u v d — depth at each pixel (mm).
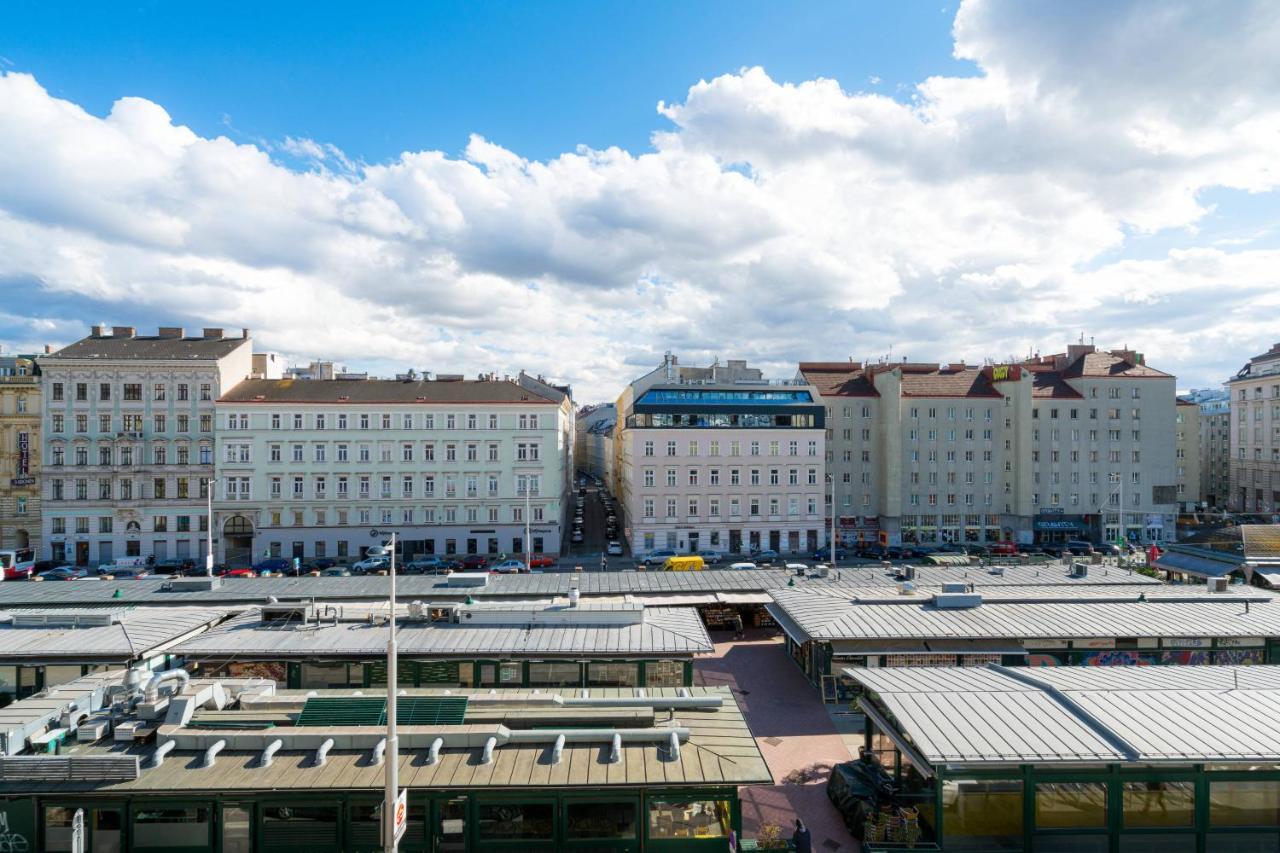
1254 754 16172
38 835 15117
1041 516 80375
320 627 27922
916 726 17328
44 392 67812
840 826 19469
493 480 70625
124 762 14984
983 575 41688
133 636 26500
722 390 74625
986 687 19719
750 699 29000
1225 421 116500
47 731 16891
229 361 70812
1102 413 81562
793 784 21875
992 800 16859
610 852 15516
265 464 68125
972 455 80938
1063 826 16625
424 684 26125
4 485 69250
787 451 73625
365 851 15102
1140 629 29188
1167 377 82250
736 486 72938
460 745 16391
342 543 68875
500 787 15070
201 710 17797
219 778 15148
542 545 71188
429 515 70062
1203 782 16625
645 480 72000
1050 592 35000
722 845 15555
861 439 80750
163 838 15180
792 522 73688
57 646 25469
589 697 19094
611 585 39031
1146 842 16547
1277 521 86250
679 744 16672
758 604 38500
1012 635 28797
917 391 81250
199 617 29359
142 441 68438
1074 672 21344
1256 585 43250
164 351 71000
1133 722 17438
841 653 28375
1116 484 81500
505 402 70625
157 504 68188
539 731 16578
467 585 38125
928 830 18250
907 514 79812
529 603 29219
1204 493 119500
